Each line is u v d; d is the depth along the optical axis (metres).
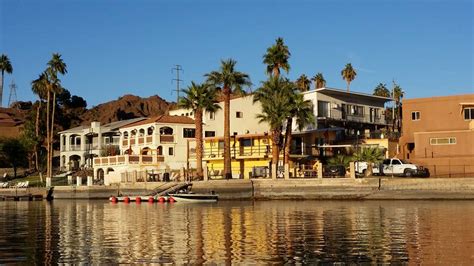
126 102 165.75
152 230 29.44
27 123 118.44
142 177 69.12
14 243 24.86
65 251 22.31
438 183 51.38
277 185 56.53
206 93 66.38
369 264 18.80
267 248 22.22
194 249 22.30
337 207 44.34
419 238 24.69
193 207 48.53
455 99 65.69
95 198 69.62
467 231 27.03
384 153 67.38
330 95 80.19
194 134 84.25
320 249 21.83
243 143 74.75
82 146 102.12
